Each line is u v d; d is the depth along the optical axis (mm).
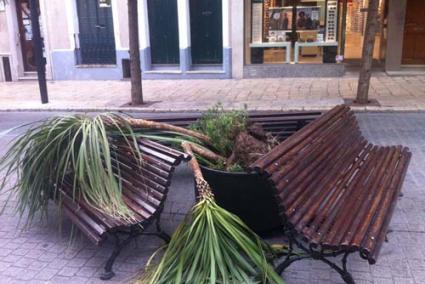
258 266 3365
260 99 10586
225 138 4527
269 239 4145
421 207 4734
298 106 9648
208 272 3238
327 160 4059
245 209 4016
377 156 4707
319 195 3586
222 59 13875
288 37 13500
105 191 3887
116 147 4379
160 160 3857
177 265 3326
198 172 3789
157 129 4559
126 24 13836
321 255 3246
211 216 3441
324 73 13344
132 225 3623
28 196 4398
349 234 3172
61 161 4102
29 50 15047
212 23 13672
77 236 4406
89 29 14219
